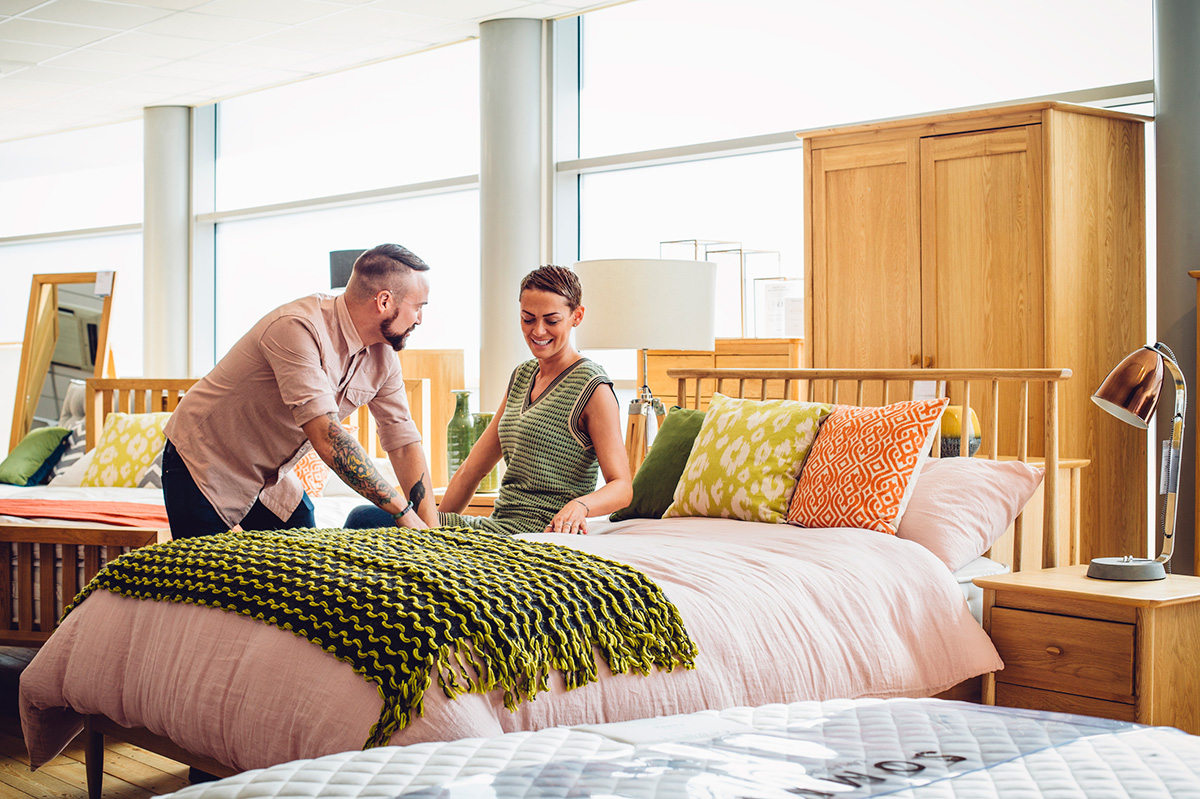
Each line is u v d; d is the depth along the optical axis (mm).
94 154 8203
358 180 6645
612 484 2580
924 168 4035
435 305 6332
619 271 3441
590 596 1746
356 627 1568
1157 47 3734
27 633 3010
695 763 1100
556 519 2463
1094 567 2400
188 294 7441
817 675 1966
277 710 1589
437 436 5406
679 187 5375
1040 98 4285
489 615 1589
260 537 2117
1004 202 3863
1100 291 3898
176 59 6273
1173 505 2412
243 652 1691
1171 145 3680
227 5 5312
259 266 7277
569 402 2678
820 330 4285
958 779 1042
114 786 2684
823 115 4930
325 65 6441
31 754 2119
